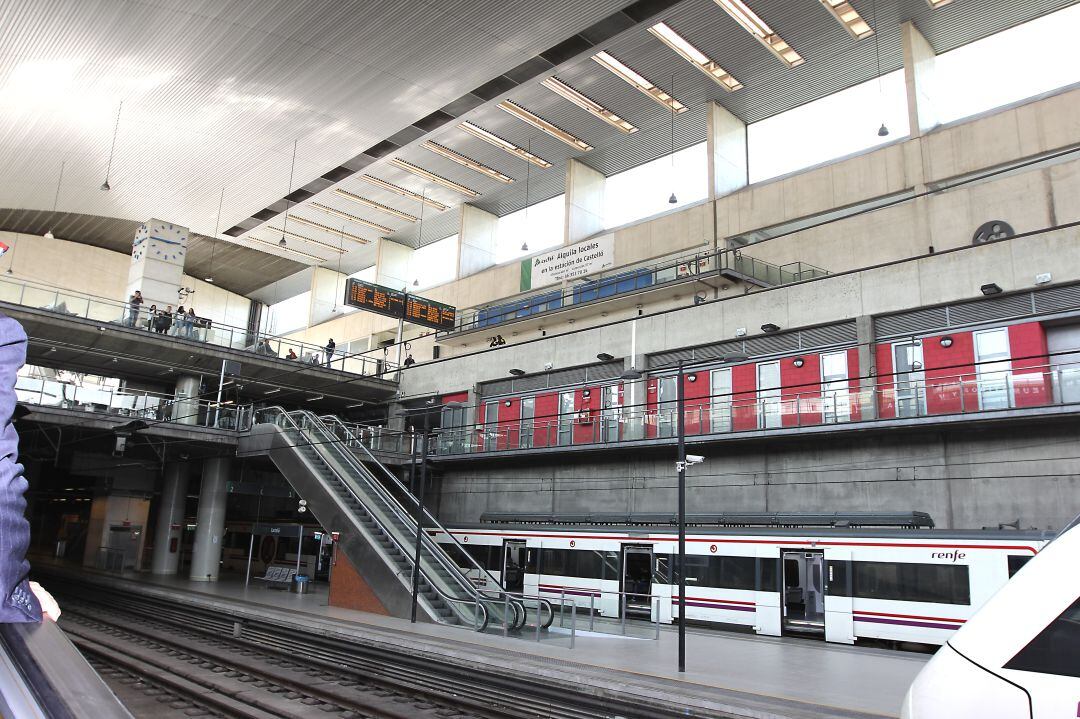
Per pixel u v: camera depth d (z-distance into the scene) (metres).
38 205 43.03
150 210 44.56
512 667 14.87
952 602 18.16
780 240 33.88
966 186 29.09
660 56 33.91
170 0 24.30
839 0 30.11
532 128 39.78
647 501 29.27
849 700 12.22
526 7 25.33
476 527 28.64
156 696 13.19
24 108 31.39
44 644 1.38
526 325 40.56
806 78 35.12
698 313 30.50
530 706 12.91
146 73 28.89
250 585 31.81
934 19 31.20
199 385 37.22
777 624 20.97
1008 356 23.23
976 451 22.22
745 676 14.30
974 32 31.80
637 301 35.44
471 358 38.94
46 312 30.05
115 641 18.48
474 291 46.44
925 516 20.73
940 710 2.30
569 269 41.44
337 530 25.12
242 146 35.91
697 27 31.91
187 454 35.03
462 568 28.34
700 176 39.84
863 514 21.28
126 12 24.91
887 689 13.28
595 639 19.39
